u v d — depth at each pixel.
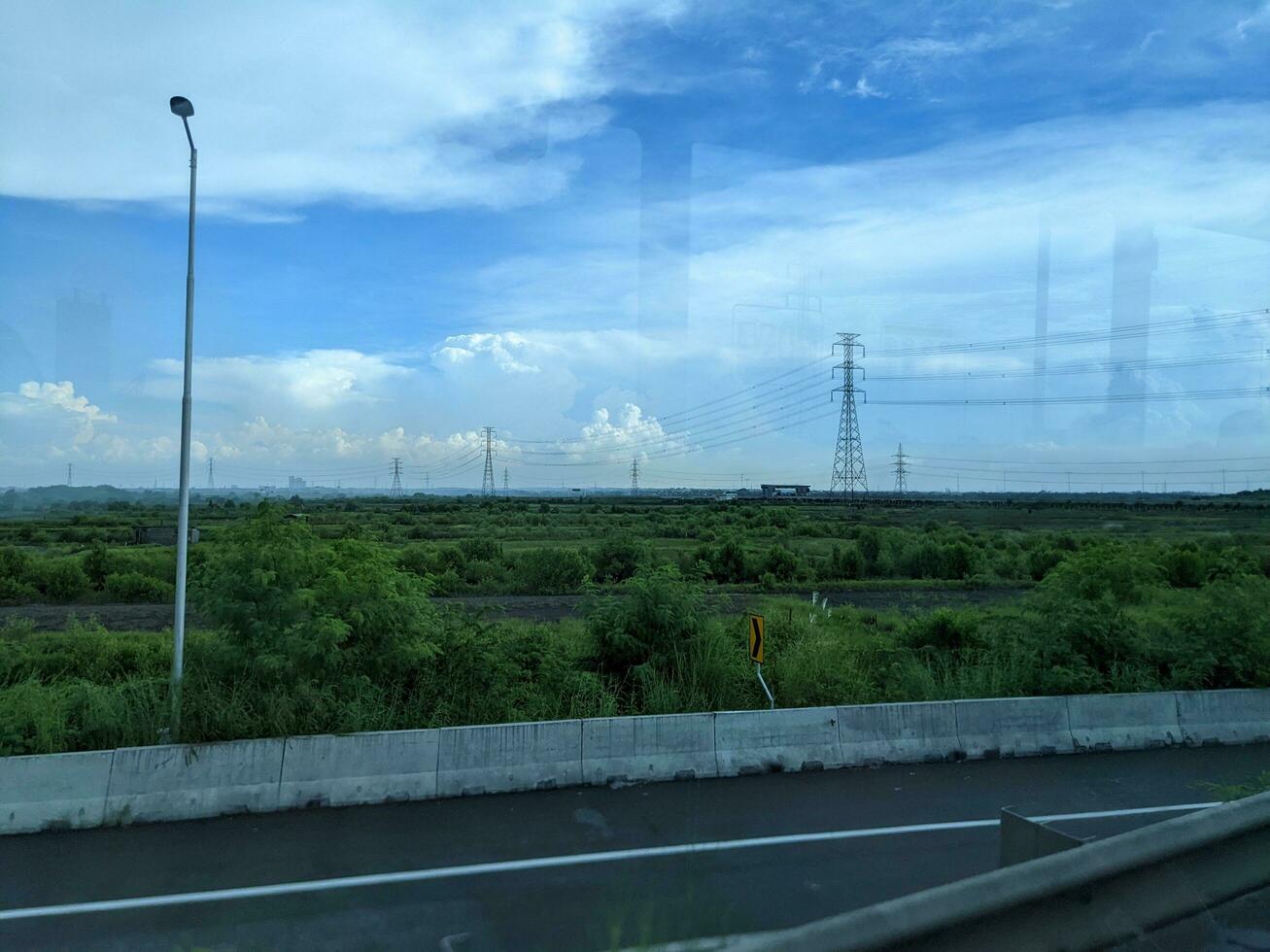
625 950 4.83
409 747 8.62
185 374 10.63
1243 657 12.64
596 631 11.98
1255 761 10.36
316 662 9.37
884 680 12.70
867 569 30.39
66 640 13.41
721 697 11.20
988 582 28.56
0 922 5.53
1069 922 3.45
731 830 7.48
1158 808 8.28
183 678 9.20
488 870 6.42
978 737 10.50
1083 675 11.98
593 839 7.20
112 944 5.19
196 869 6.50
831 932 3.06
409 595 10.39
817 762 9.73
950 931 3.16
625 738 9.26
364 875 6.34
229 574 9.57
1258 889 3.98
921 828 7.55
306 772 8.30
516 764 8.87
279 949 5.10
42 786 7.65
